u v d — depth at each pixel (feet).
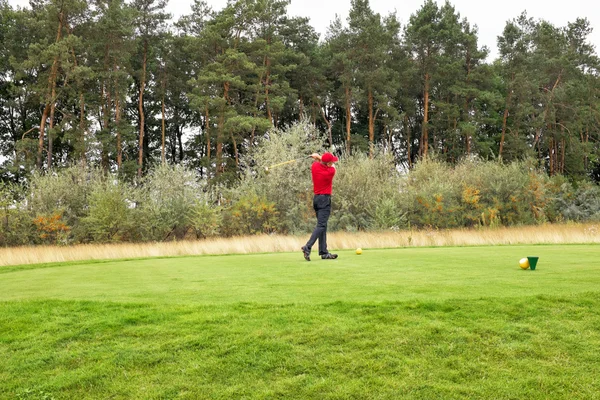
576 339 11.49
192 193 80.07
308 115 147.84
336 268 22.75
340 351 11.25
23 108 134.82
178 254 51.39
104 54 118.32
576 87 151.23
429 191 82.17
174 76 139.64
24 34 124.57
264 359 11.05
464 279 17.98
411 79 149.18
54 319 13.70
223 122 122.01
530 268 20.71
